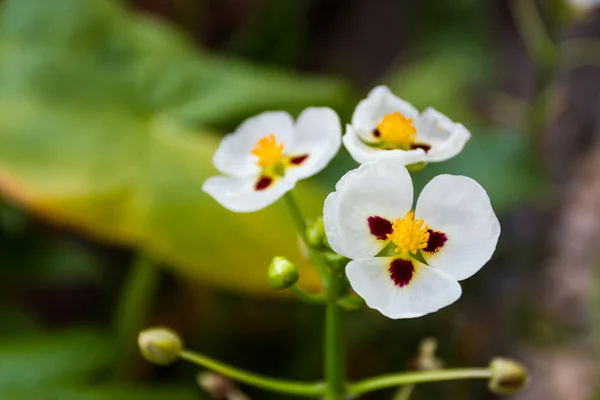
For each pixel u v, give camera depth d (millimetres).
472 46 763
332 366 397
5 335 505
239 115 517
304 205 478
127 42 518
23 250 551
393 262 370
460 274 369
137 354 504
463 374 397
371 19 908
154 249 467
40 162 473
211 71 530
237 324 566
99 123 494
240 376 401
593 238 617
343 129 553
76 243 603
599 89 700
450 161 576
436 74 678
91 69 507
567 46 640
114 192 473
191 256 466
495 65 768
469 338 580
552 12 574
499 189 562
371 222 372
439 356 566
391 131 389
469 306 600
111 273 616
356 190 369
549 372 577
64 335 489
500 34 812
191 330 573
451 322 577
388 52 889
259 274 466
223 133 522
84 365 477
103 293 651
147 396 469
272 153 395
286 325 564
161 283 586
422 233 368
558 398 561
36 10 512
